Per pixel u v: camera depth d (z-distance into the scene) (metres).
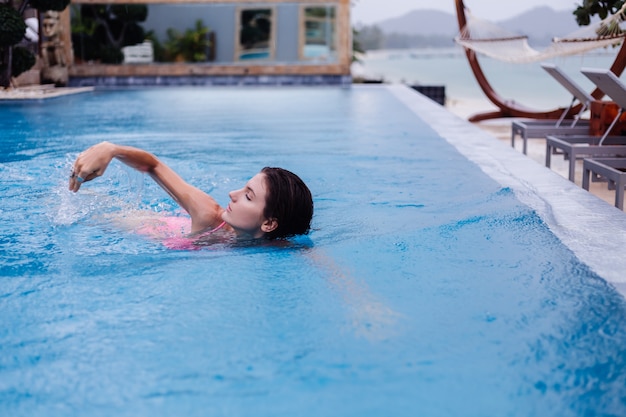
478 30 8.72
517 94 27.89
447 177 3.64
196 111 7.92
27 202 2.91
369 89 12.23
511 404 1.23
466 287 1.85
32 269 2.01
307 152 4.66
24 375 1.34
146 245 2.26
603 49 6.50
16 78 10.66
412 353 1.43
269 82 13.09
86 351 1.45
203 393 1.27
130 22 12.74
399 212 2.79
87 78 12.76
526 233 2.40
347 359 1.41
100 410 1.21
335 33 12.98
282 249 2.21
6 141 5.16
